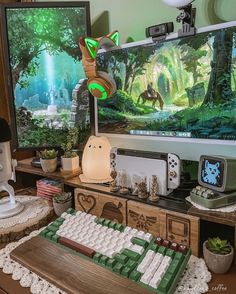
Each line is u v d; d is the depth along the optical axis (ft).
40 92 3.75
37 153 4.17
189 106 2.78
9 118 3.92
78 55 3.62
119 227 2.33
